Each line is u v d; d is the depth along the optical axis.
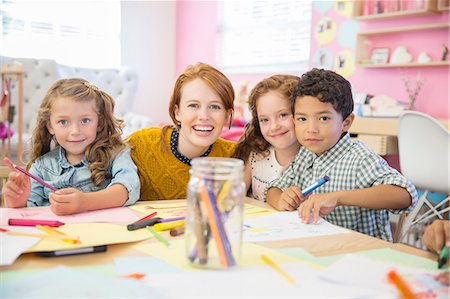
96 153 1.10
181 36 4.83
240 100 3.70
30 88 3.67
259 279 0.52
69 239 0.61
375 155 1.05
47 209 0.84
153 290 0.47
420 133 2.04
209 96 1.08
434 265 0.59
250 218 0.82
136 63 4.67
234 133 2.61
